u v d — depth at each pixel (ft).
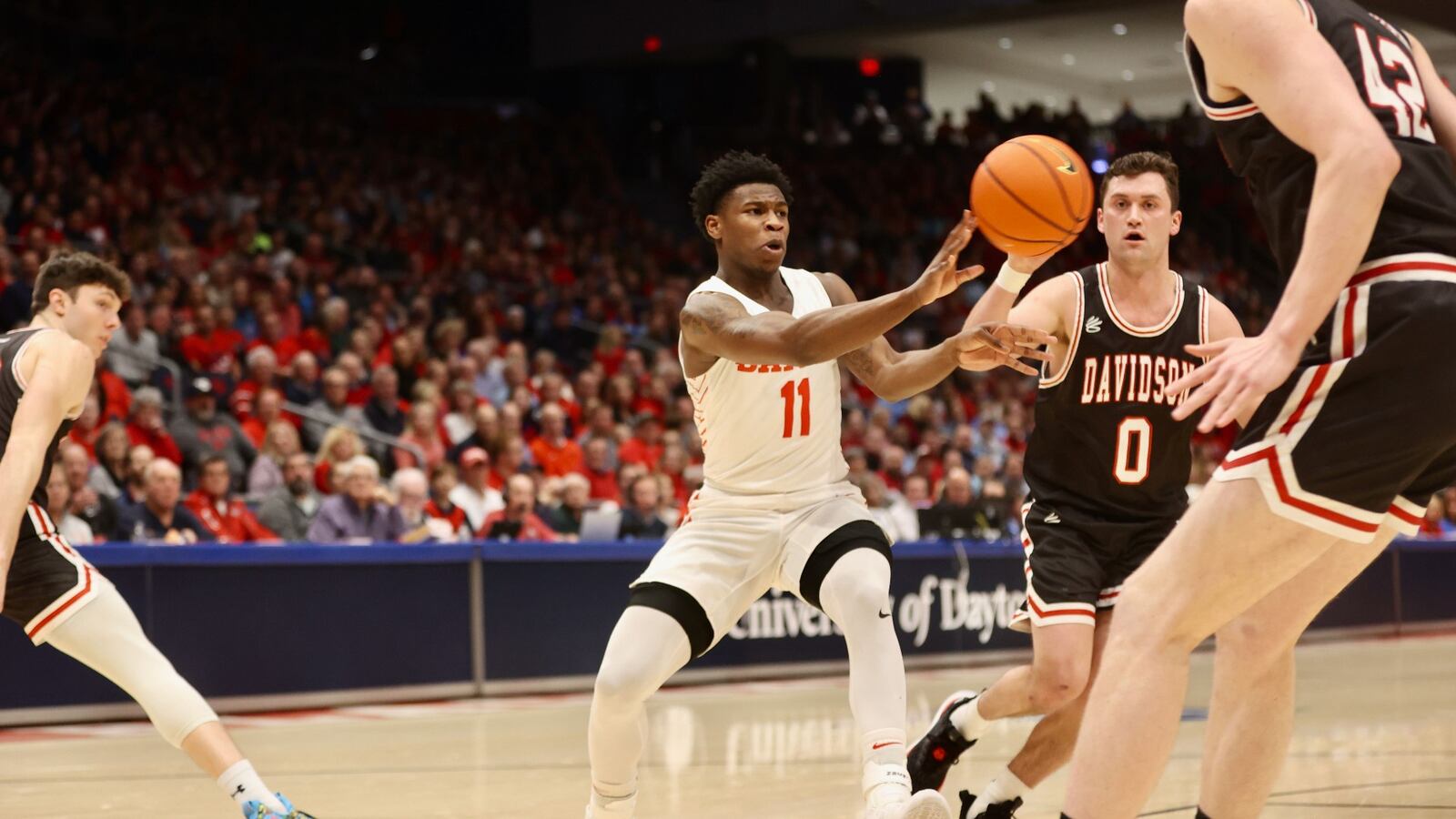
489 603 25.30
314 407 33.53
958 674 27.81
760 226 10.33
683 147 67.00
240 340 36.63
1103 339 11.23
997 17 61.11
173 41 61.11
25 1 56.75
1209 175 69.46
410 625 24.53
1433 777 14.06
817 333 8.79
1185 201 68.95
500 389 37.91
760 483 10.30
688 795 13.97
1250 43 7.06
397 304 42.80
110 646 10.78
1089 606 10.91
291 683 23.31
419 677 24.53
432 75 70.54
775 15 63.36
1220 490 7.36
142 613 22.04
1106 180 11.51
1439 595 38.96
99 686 22.03
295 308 38.75
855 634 9.80
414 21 70.13
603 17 66.49
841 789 14.29
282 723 21.67
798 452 10.35
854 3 62.08
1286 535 7.22
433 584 24.80
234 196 47.39
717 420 10.34
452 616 24.95
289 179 51.67
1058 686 10.73
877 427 38.70
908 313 8.45
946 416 45.21
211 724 10.75
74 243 40.11
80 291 11.61
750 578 10.24
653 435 35.45
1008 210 9.21
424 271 48.29
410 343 36.70
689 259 58.39
